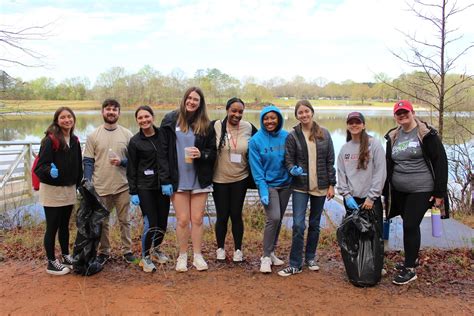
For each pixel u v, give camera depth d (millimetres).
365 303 3551
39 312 3416
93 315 3357
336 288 3877
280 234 5914
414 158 3857
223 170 4355
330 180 4211
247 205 7352
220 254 4613
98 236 4172
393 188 4105
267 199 4121
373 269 3869
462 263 4414
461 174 9156
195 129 4195
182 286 3926
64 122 4086
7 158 12086
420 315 3332
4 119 10609
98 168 4391
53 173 3926
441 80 8133
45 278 4137
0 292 3805
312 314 3371
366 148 3986
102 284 3979
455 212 7934
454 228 5930
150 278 4129
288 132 4285
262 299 3648
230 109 4270
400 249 5000
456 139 9109
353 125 4035
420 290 3805
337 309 3447
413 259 3939
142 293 3766
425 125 3844
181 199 4254
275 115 4141
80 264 4156
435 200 3879
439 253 4840
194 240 4383
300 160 4148
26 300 3637
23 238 5629
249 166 4422
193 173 4258
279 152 4156
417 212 3871
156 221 4332
